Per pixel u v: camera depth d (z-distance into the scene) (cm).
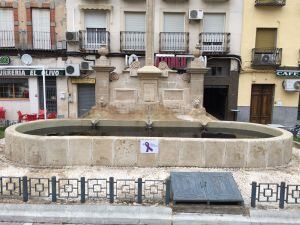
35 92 1889
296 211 619
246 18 1877
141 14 1898
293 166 884
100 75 1352
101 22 1905
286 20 1889
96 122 1136
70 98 1909
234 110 1906
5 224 596
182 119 1250
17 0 1853
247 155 834
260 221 600
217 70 1942
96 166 833
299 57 1916
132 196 667
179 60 1858
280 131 976
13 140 854
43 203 633
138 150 827
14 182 671
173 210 619
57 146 822
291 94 1938
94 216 606
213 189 641
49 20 1888
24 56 1827
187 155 832
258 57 1892
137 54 1888
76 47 1894
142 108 1298
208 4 1883
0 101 1895
